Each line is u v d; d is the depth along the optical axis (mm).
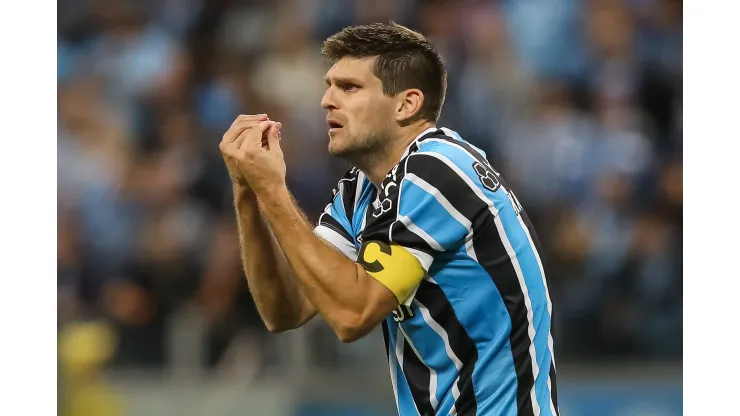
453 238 10727
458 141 11336
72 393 25359
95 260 30062
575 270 29719
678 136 34125
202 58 35625
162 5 36625
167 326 27484
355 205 12211
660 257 30625
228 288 27719
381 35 11406
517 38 35719
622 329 28203
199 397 25562
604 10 35906
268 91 34562
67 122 33906
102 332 27062
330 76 11516
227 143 11047
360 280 10500
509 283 11031
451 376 11219
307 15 36281
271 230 10922
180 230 30328
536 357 11172
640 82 34875
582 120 33500
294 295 12398
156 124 33719
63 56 35406
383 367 24328
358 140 11328
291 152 32688
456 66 35000
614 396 25562
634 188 32344
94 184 31797
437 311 11078
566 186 32062
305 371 24547
